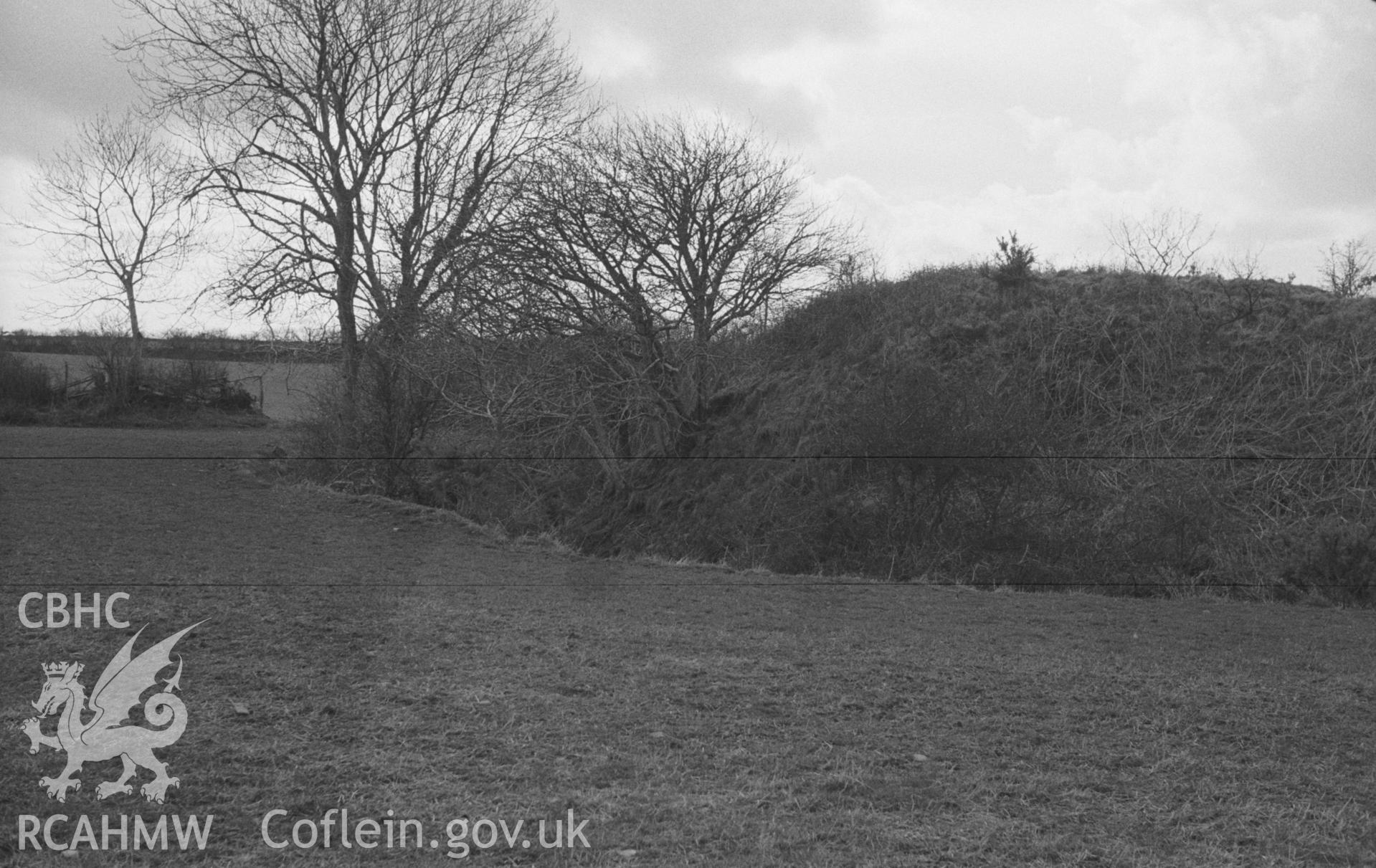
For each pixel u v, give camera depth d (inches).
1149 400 835.4
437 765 263.0
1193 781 271.6
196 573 472.7
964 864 219.3
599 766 265.7
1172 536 690.8
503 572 548.7
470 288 944.9
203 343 1560.0
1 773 246.7
